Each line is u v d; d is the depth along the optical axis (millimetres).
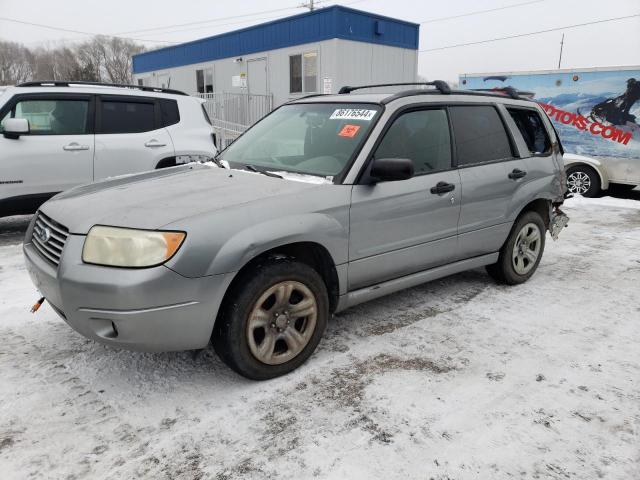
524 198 4645
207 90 18875
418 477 2318
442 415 2783
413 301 4477
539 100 11531
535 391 3041
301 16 14539
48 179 6148
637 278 5258
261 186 3266
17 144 5945
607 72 10547
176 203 2945
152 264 2596
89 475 2303
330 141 3711
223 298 2887
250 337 2934
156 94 7055
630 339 3785
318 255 3352
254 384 3064
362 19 14156
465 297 4598
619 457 2475
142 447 2492
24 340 3566
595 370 3309
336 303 3439
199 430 2629
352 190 3357
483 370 3277
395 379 3148
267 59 15891
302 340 3193
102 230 2699
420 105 3947
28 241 3324
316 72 14430
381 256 3574
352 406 2855
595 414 2820
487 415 2791
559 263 5785
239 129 17031
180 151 7066
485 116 4512
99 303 2605
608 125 10641
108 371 3184
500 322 4051
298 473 2334
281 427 2662
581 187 11031
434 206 3852
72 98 6375
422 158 3869
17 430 2594
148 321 2617
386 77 15234
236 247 2773
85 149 6344
